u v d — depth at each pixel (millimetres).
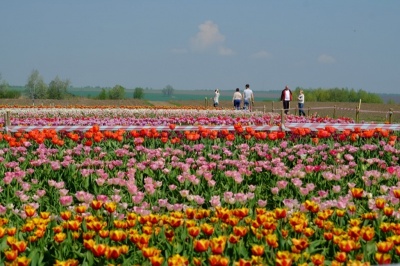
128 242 7352
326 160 14328
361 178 11859
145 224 7500
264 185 11875
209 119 27750
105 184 11500
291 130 18500
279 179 11750
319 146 14703
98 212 8805
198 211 8156
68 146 16922
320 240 7215
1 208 8711
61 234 6922
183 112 40156
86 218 7516
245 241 7387
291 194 11055
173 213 7711
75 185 11680
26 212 7777
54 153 14656
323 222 7574
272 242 6520
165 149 14719
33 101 68625
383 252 6207
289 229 7793
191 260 6754
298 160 13266
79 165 12695
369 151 14641
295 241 6410
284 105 43312
